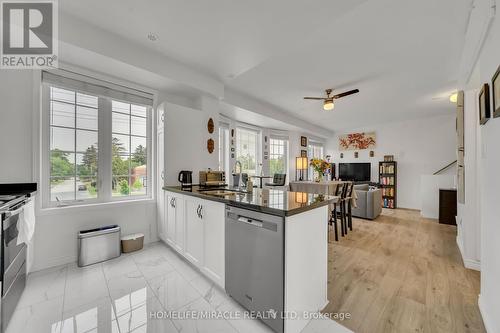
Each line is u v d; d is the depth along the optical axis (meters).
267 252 1.43
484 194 1.58
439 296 1.86
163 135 2.89
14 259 1.61
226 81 3.34
